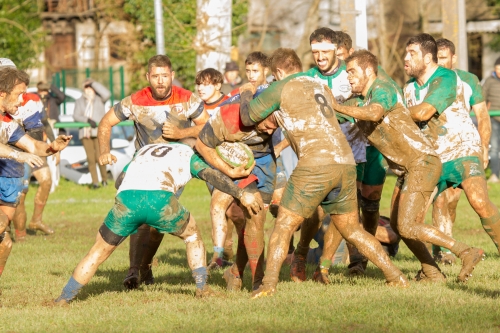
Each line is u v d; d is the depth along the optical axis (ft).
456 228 115.55
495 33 273.13
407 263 85.61
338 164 63.26
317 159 63.05
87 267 64.34
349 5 105.40
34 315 61.36
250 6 269.44
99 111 170.09
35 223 117.80
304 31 272.31
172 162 63.41
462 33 150.51
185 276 81.51
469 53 278.67
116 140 180.34
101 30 305.73
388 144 68.39
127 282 73.41
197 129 73.36
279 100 63.31
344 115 71.61
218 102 87.81
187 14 247.29
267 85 69.97
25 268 87.81
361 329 54.70
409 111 68.80
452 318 57.00
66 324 58.59
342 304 61.72
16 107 69.10
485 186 71.41
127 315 60.80
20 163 75.66
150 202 61.93
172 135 72.08
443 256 85.25
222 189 63.36
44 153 69.51
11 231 114.73
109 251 64.03
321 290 68.85
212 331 54.95
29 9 282.77
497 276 74.43
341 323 56.39
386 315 57.98
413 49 71.41
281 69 68.33
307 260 87.61
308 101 63.52
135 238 73.72
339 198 65.26
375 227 80.94
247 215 67.82
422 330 54.08
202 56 197.16
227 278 72.08
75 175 181.57
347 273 80.43
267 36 278.87
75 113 169.58
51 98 169.78
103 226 63.41
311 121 63.36
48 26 329.93
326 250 74.23
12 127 69.62
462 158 71.67
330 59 75.61
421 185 67.97
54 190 171.73
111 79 216.74
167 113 73.77
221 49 196.34
